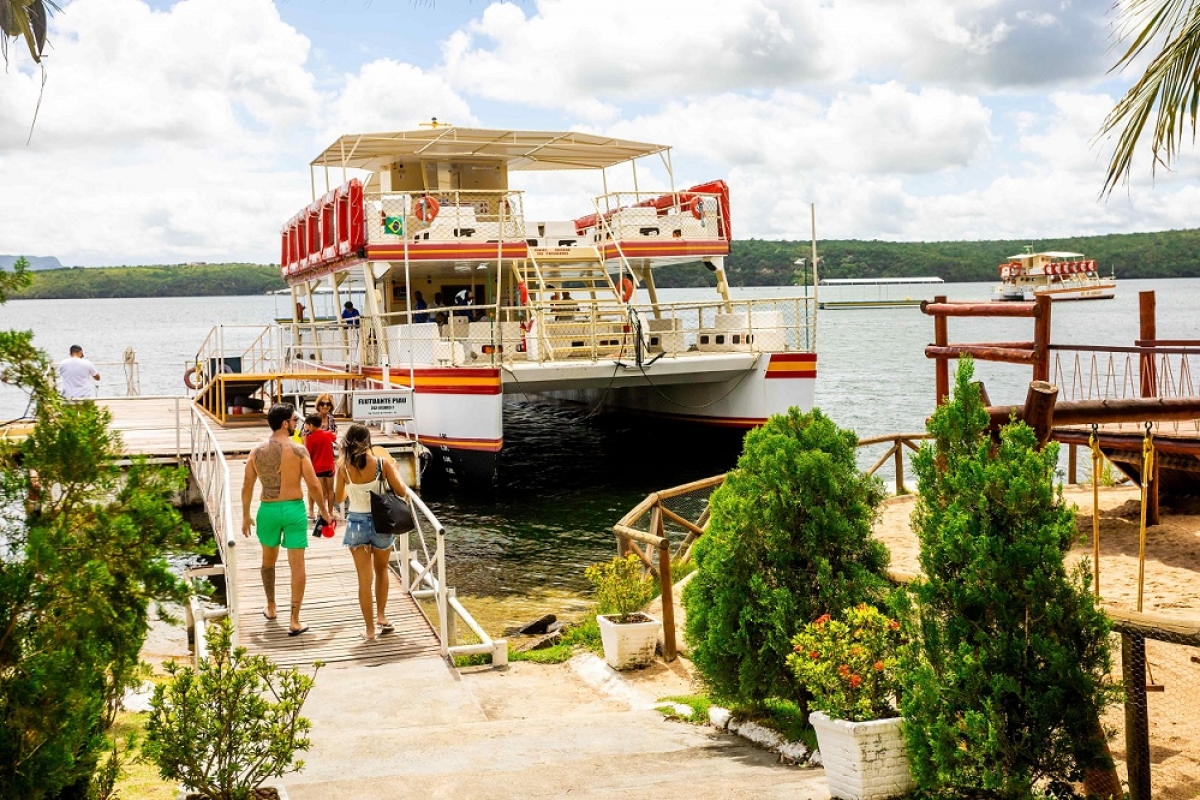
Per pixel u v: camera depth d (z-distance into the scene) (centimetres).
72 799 431
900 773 552
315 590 1121
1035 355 1118
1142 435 1140
